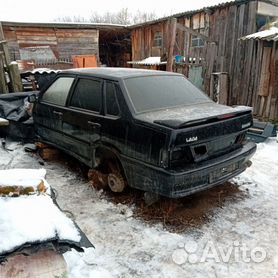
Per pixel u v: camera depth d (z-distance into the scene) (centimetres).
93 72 394
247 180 421
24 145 564
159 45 1353
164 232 303
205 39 950
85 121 379
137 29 1485
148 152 298
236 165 347
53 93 457
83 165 474
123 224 317
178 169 287
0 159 497
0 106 573
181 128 280
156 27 1339
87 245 164
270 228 311
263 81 792
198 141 296
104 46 2020
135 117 315
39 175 199
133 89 349
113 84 354
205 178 305
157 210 342
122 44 1902
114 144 339
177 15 1113
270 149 548
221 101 900
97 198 372
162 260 264
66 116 415
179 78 422
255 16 827
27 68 1360
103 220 324
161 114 322
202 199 368
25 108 570
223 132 321
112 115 343
